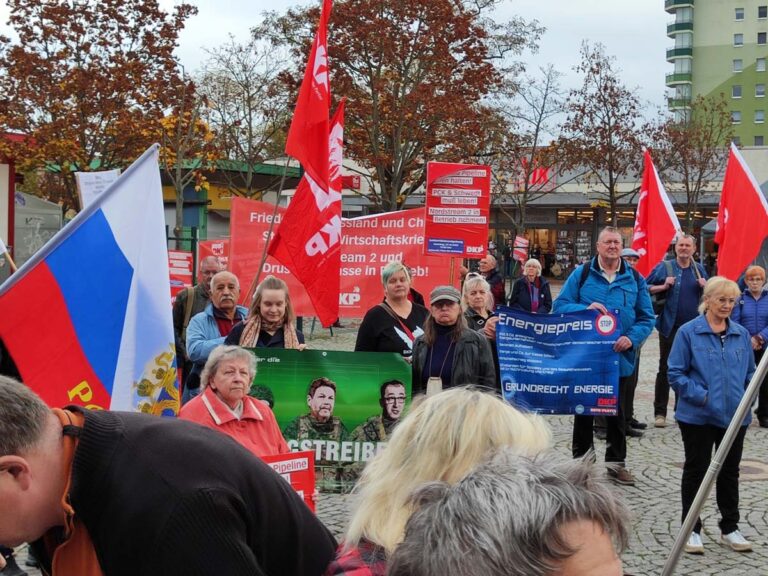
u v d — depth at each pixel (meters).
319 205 7.05
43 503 1.96
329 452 5.50
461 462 1.94
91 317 3.79
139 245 3.95
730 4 99.44
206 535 1.94
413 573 1.33
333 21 26.62
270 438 4.82
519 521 1.25
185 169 33.59
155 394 3.96
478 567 1.25
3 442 1.88
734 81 99.75
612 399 7.20
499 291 15.11
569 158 35.53
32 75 22.59
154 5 22.97
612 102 34.75
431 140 27.95
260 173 36.31
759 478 8.06
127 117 22.69
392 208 28.61
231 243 12.37
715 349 5.99
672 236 10.71
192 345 6.86
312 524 2.25
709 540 6.29
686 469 6.06
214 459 2.06
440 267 12.44
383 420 5.51
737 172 9.60
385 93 27.67
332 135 8.05
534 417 2.09
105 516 1.97
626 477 7.70
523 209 36.00
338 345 17.12
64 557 2.04
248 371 4.76
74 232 3.78
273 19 28.67
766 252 21.66
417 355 6.08
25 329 3.64
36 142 22.31
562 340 7.24
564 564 1.24
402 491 1.95
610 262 7.59
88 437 2.01
